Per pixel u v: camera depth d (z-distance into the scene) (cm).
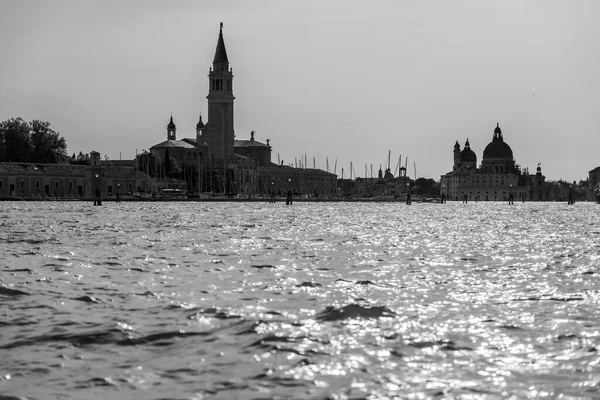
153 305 4112
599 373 2852
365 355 3083
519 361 3009
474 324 3650
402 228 12625
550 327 3588
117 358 3053
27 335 3397
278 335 3381
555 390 2662
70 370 2900
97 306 4084
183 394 2630
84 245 8088
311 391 2655
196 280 5131
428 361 3009
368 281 5109
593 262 6538
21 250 7419
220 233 10481
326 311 3912
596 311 4000
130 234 10081
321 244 8488
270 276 5372
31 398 2592
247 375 2823
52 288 4700
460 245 8531
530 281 5188
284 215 18150
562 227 13550
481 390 2667
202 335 3403
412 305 4156
